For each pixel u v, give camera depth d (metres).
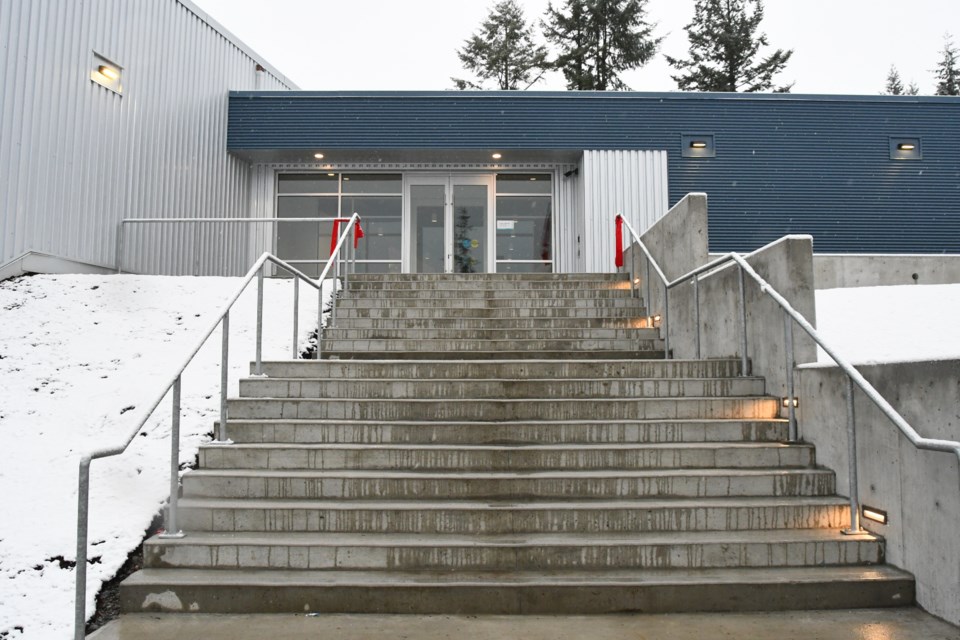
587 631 3.61
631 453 5.04
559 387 6.02
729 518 4.47
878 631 3.58
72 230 9.34
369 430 5.34
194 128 12.44
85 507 3.52
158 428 5.61
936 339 7.54
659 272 7.57
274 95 13.73
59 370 6.60
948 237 13.74
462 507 4.46
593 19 33.50
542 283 9.83
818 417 5.09
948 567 3.66
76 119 9.44
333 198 14.60
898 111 13.96
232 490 4.73
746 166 13.80
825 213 13.70
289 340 7.49
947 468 3.68
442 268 14.48
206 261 12.74
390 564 4.13
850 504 4.47
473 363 6.45
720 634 3.56
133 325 7.62
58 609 3.83
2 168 8.21
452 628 3.65
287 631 3.60
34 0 8.68
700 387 5.98
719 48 35.78
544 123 13.82
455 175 14.67
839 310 9.04
